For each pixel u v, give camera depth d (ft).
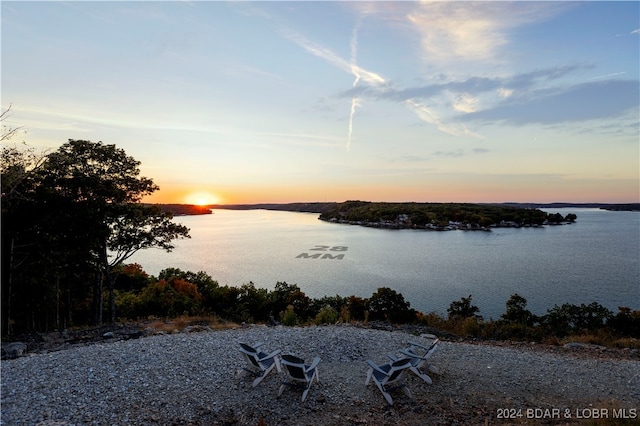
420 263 330.95
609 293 211.41
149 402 24.39
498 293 213.66
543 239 536.42
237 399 25.14
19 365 30.35
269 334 40.01
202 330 45.96
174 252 432.25
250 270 298.56
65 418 22.18
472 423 22.39
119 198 69.56
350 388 26.99
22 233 59.72
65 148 66.23
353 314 93.15
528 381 28.63
